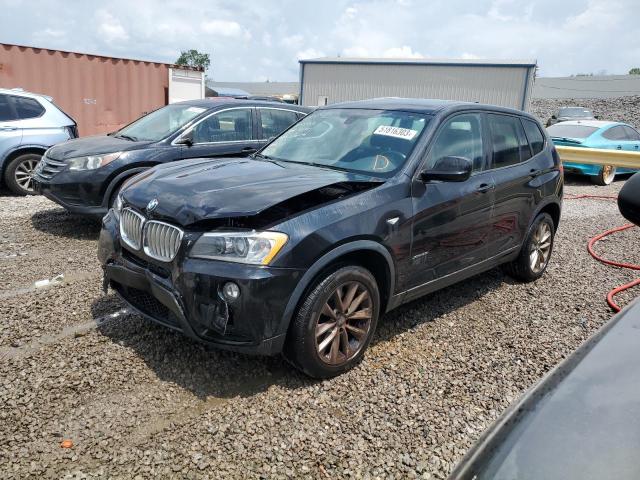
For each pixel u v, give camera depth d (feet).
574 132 42.78
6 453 8.62
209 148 22.88
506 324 14.92
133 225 11.59
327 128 15.28
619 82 165.58
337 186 11.43
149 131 23.43
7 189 30.86
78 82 41.73
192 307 10.16
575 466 4.16
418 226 12.50
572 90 172.86
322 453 9.07
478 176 14.62
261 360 11.97
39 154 28.99
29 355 11.64
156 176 12.72
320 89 97.50
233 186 11.27
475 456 4.77
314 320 10.61
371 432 9.71
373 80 92.48
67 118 30.58
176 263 10.35
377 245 11.53
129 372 11.19
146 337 12.66
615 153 38.55
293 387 11.03
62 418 9.59
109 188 20.84
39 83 40.14
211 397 10.51
